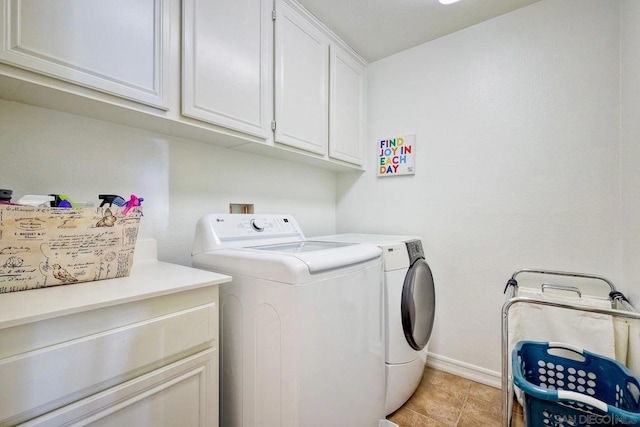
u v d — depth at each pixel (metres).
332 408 1.01
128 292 0.74
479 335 1.82
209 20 1.17
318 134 1.80
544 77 1.61
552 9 1.58
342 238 1.81
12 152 0.96
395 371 1.46
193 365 0.86
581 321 1.37
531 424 1.00
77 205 0.94
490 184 1.78
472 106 1.84
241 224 1.40
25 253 0.73
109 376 0.68
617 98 1.42
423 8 1.67
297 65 1.62
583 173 1.51
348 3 1.62
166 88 1.05
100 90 0.89
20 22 0.75
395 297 1.47
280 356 0.92
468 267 1.86
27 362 0.57
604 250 1.46
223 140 1.44
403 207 2.13
